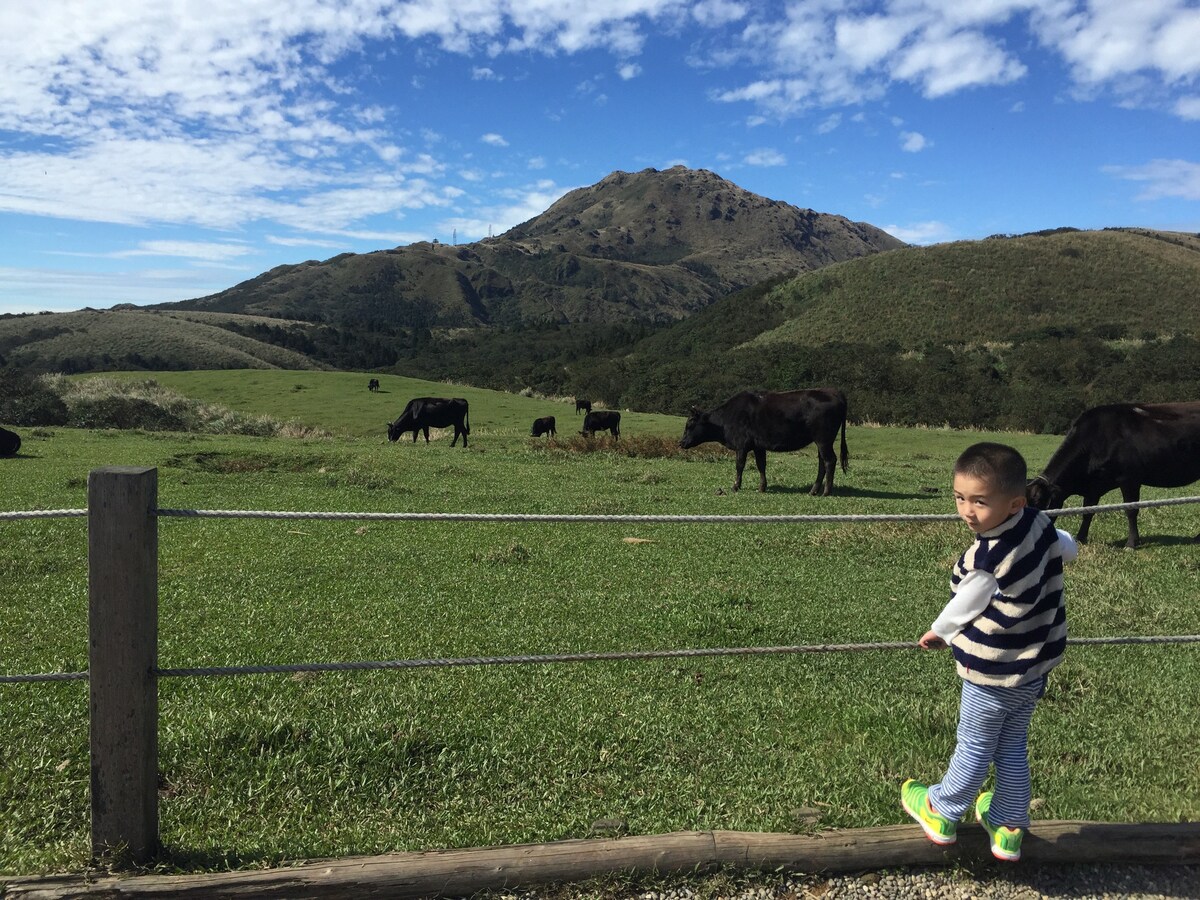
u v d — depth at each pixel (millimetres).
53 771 3885
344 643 5949
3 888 2729
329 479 14203
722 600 7504
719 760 4215
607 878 2979
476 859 2928
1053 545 2910
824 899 2990
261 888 2779
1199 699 5219
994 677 2908
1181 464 9844
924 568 9148
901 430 31438
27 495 11406
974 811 3475
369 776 3922
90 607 2865
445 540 9867
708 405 51719
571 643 6145
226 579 7656
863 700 5113
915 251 80500
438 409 25422
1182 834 3189
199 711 4531
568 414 40188
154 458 16172
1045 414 38875
